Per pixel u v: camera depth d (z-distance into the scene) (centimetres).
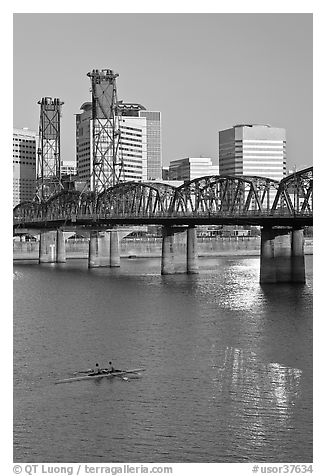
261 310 12619
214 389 7481
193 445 6156
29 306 13762
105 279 19350
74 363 8644
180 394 7338
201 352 9169
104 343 9825
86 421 6662
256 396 7250
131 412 6856
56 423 6638
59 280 19250
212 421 6606
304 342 9694
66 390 7525
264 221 17025
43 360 8806
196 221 19775
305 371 8131
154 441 6238
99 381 7838
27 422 6650
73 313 12706
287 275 17438
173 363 8581
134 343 9800
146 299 14500
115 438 6288
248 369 8262
